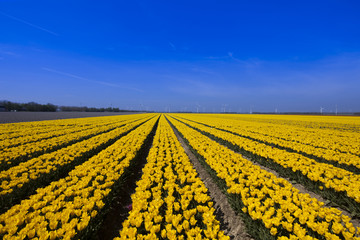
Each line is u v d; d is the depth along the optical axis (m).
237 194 5.00
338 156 9.01
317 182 6.20
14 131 16.75
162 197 5.09
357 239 3.13
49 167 6.70
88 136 15.34
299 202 4.25
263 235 3.72
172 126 29.77
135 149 9.96
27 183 5.80
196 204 4.69
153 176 6.00
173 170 7.27
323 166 6.92
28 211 4.20
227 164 7.16
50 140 12.41
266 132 18.47
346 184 5.38
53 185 5.09
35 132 16.44
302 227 3.54
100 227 4.29
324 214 3.76
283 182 5.44
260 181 5.46
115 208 5.61
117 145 11.16
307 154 10.26
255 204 4.07
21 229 3.35
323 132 19.58
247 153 10.86
